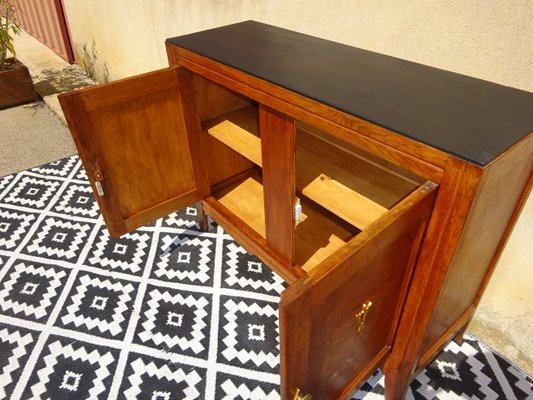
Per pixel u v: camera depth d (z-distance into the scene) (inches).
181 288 67.4
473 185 28.9
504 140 30.5
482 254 41.6
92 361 56.8
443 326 46.1
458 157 28.8
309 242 56.7
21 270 70.9
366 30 50.4
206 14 77.3
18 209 84.9
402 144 31.9
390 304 40.8
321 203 46.3
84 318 62.6
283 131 41.9
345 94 37.3
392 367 47.3
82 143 50.2
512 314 53.8
